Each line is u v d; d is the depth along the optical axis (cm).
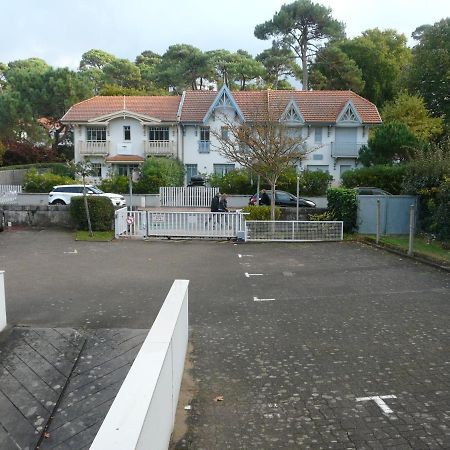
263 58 5362
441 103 4281
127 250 1530
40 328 743
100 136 3894
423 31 4781
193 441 436
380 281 1088
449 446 424
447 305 881
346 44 5347
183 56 6062
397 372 582
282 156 1889
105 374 596
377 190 2455
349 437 440
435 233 1641
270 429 456
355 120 3709
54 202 2753
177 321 486
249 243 1712
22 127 4494
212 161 3841
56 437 473
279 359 627
